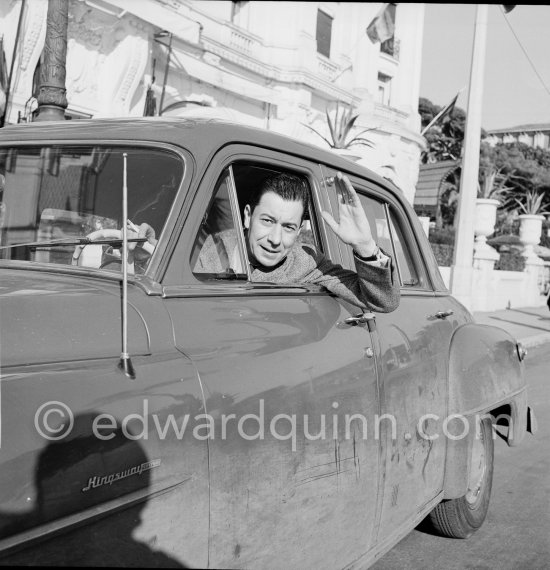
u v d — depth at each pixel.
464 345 3.43
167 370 1.69
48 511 1.34
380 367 2.59
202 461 1.71
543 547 3.76
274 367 2.03
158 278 1.88
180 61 12.66
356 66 20.11
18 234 2.24
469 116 14.37
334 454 2.25
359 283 2.52
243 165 2.29
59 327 1.58
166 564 1.59
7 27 9.06
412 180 22.31
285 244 2.42
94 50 10.73
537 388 8.62
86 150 2.23
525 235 23.70
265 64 15.57
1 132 2.47
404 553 3.60
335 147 15.41
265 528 1.94
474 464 3.62
